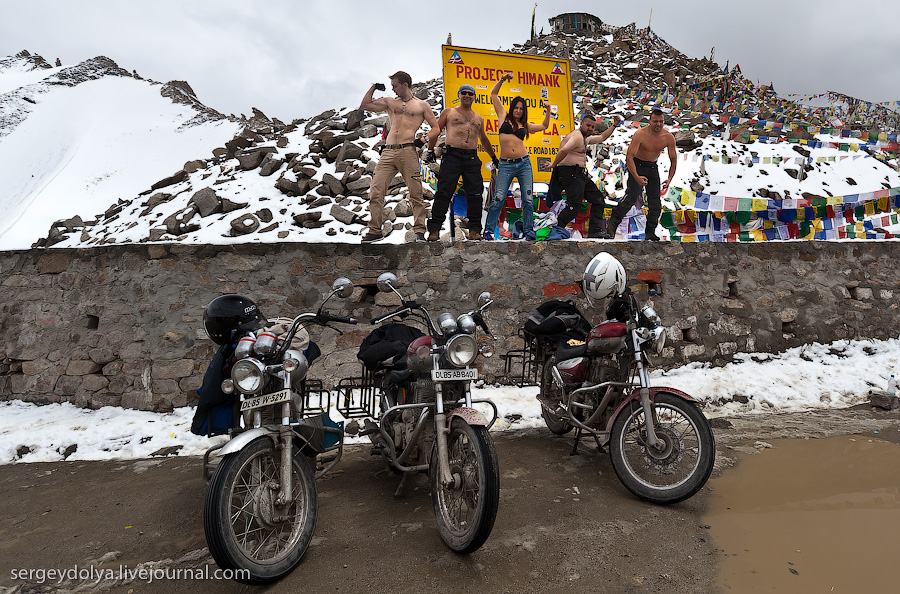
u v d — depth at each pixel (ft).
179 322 17.89
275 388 9.18
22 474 12.89
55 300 18.66
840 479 11.66
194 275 18.13
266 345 8.64
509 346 19.94
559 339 13.93
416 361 9.95
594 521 9.78
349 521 9.92
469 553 8.57
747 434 14.97
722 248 22.59
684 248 22.11
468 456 9.00
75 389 18.10
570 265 20.81
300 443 9.11
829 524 9.60
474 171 20.67
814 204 26.23
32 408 17.98
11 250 19.16
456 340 9.09
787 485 11.39
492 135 26.45
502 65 27.12
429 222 20.66
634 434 12.01
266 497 8.18
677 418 15.52
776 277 23.22
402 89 20.94
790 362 22.04
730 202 25.73
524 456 13.37
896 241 25.08
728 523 9.70
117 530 9.82
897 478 11.64
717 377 19.92
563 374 13.21
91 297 18.35
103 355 17.99
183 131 249.96
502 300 20.08
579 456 13.32
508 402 17.54
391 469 12.00
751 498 10.77
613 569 8.14
